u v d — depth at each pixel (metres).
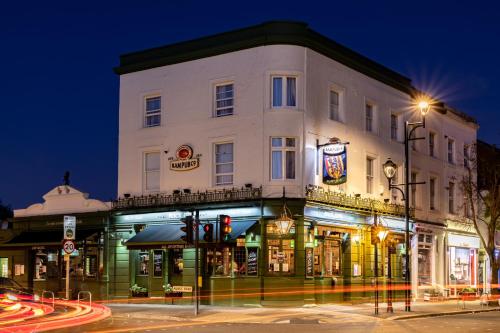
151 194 36.47
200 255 33.84
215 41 34.94
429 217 43.81
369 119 38.88
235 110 34.03
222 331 22.05
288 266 32.16
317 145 33.81
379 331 22.47
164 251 35.22
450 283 45.59
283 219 31.14
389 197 39.59
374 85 38.97
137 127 37.38
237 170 33.66
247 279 32.31
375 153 38.56
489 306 38.19
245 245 32.38
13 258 40.97
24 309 30.11
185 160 35.31
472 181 46.78
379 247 37.88
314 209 33.03
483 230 50.03
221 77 34.62
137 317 27.30
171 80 36.41
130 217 36.53
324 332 21.97
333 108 35.78
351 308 31.73
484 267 50.28
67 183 40.50
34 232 40.69
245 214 32.66
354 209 35.53
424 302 39.81
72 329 22.27
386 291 38.00
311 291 32.44
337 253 35.22
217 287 33.19
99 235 37.66
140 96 37.44
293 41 33.19
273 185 32.59
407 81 42.47
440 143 46.00
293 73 33.06
